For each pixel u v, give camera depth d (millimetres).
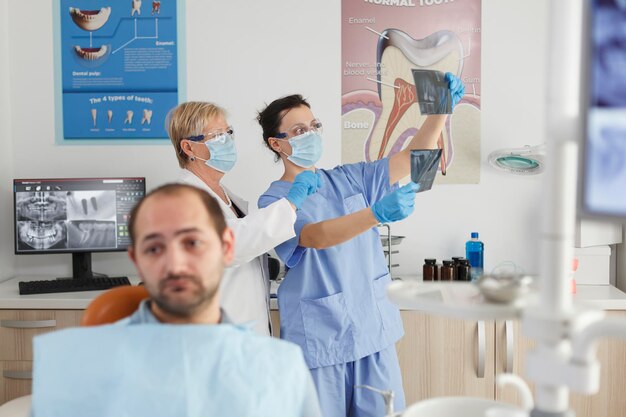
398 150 3059
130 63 3086
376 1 3025
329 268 2162
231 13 3051
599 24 717
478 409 1048
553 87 786
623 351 2609
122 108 3096
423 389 2652
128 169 3107
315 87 3057
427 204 3064
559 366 802
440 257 3070
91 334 1041
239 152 3078
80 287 2768
